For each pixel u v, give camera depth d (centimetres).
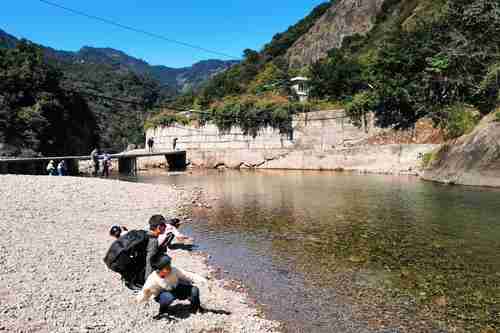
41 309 711
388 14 8338
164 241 811
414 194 2636
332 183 3469
